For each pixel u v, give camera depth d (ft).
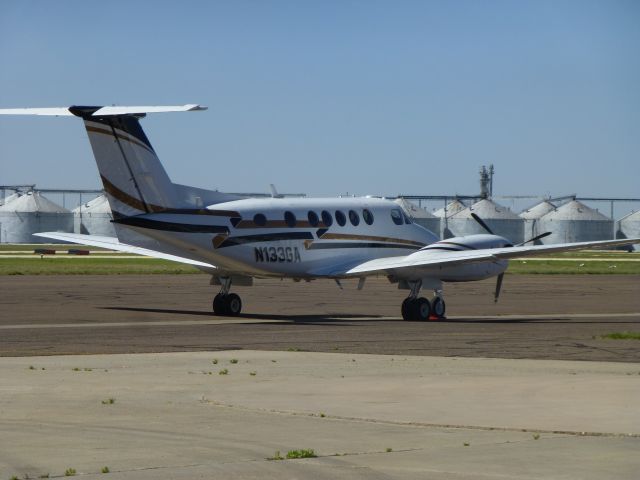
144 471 61.62
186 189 184.44
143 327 168.96
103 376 105.40
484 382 101.24
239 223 186.91
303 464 63.67
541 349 135.33
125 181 175.83
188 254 186.60
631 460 65.21
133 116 175.63
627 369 112.57
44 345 138.10
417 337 153.07
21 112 170.09
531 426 76.95
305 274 198.80
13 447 68.85
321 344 141.69
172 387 97.60
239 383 100.53
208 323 179.32
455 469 62.49
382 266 193.57
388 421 79.30
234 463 63.98
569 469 62.59
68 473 61.00
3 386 97.81
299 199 200.85
